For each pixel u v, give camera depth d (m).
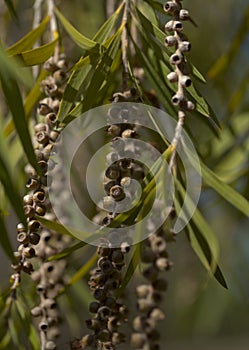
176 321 1.46
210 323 1.37
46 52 0.70
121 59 0.70
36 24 0.84
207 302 1.36
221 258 1.31
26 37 0.73
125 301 0.73
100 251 0.65
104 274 0.66
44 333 0.70
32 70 0.81
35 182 0.65
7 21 0.98
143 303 0.71
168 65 0.70
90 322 0.66
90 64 0.68
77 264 0.90
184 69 0.66
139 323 0.71
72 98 0.67
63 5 1.00
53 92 0.70
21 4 1.07
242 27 0.96
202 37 1.21
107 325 0.66
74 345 0.67
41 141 0.67
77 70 0.67
